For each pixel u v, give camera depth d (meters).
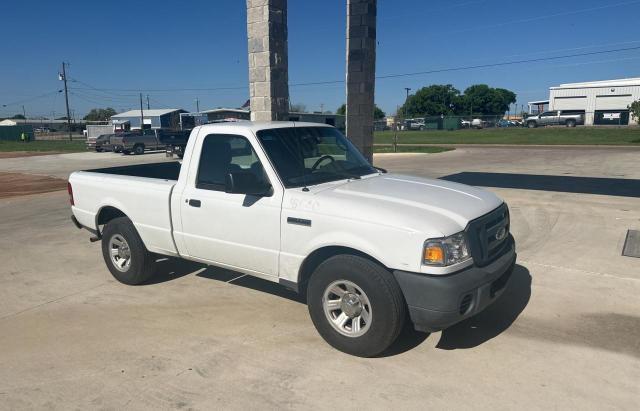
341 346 4.01
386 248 3.63
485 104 109.31
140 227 5.41
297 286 4.25
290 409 3.29
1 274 6.37
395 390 3.48
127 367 3.88
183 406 3.35
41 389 3.59
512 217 8.95
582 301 5.02
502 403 3.30
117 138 34.53
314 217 3.98
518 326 4.47
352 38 10.91
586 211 9.38
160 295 5.44
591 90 58.88
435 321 3.55
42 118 125.31
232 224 4.55
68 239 8.29
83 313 4.99
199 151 4.86
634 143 31.17
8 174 20.92
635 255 6.51
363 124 11.07
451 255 3.54
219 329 4.54
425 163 20.95
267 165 4.34
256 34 9.58
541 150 28.36
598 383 3.53
